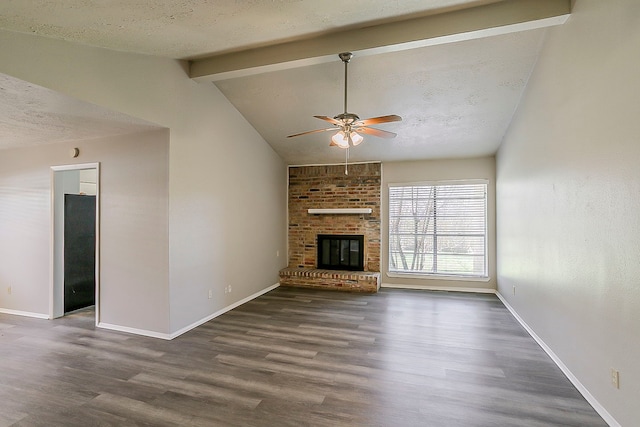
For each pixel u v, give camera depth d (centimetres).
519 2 277
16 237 440
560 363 285
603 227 216
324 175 662
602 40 217
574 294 258
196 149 399
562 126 281
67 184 467
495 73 375
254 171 542
